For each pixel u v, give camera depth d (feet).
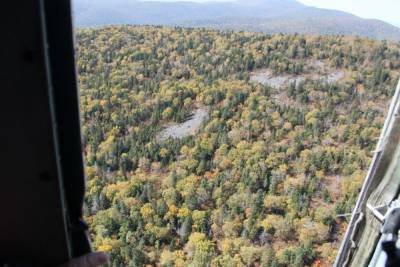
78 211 6.23
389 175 11.05
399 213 10.00
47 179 5.45
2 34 4.57
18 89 4.86
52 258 6.16
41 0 4.61
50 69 5.09
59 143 5.62
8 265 5.96
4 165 5.21
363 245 11.77
